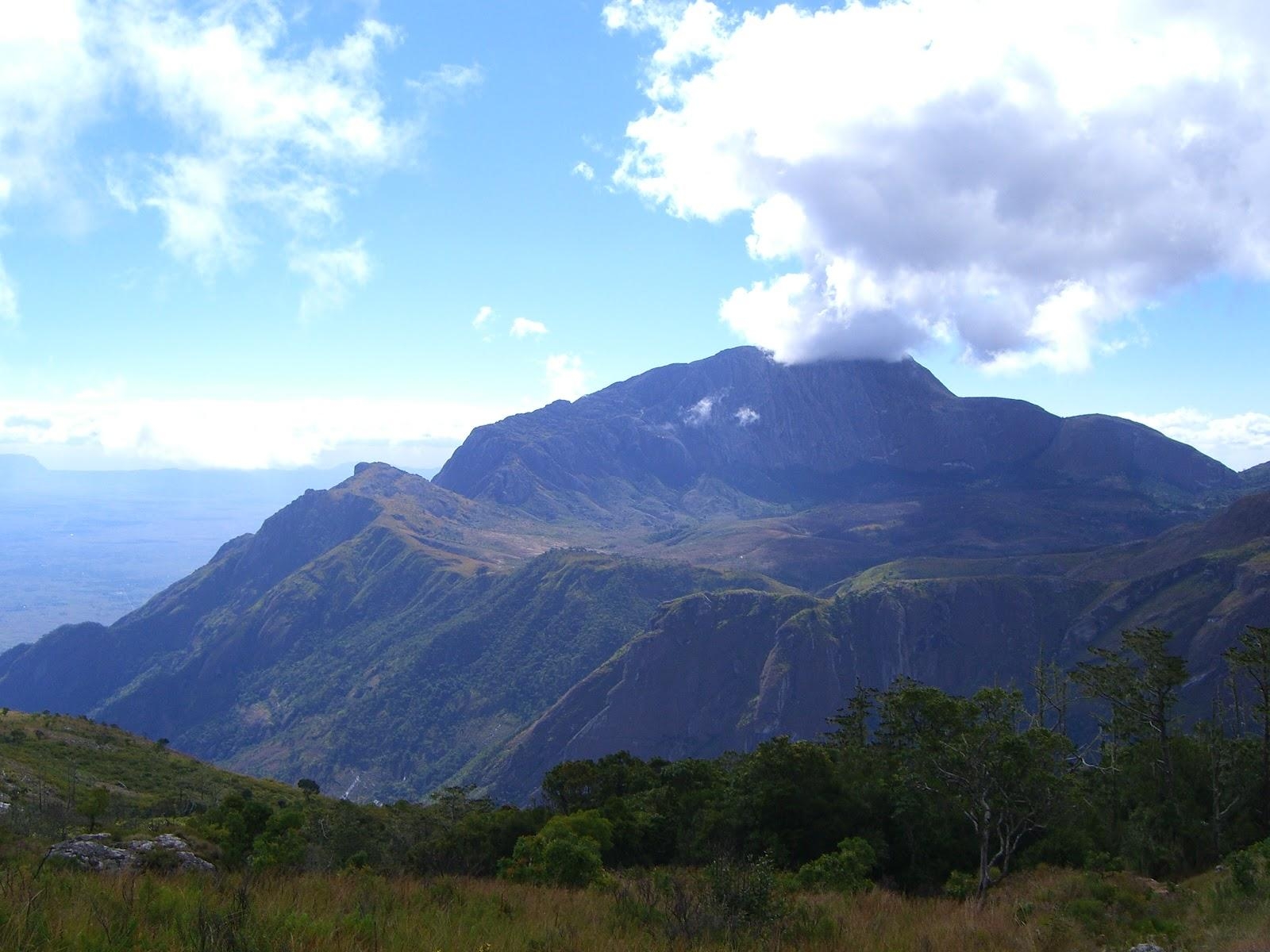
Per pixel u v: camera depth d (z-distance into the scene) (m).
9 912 11.51
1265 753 50.16
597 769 62.56
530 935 15.00
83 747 92.31
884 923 20.73
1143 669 62.72
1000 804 36.53
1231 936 19.44
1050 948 19.06
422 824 48.91
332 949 12.09
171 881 16.98
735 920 17.05
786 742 47.47
